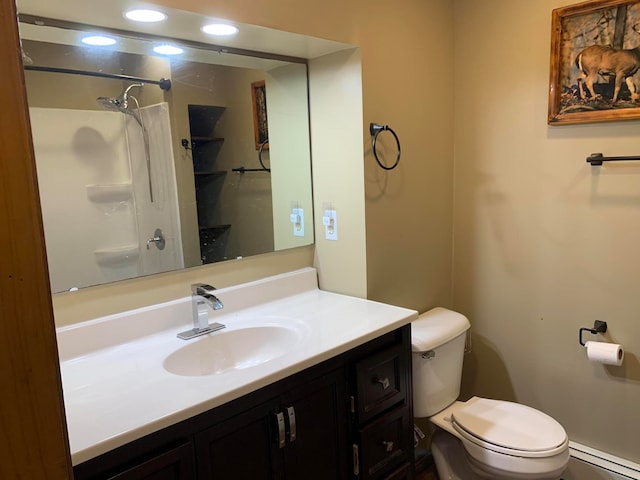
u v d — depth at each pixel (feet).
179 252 5.55
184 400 3.67
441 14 7.02
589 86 6.12
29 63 4.44
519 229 7.06
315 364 4.47
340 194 6.40
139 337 5.08
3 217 1.71
